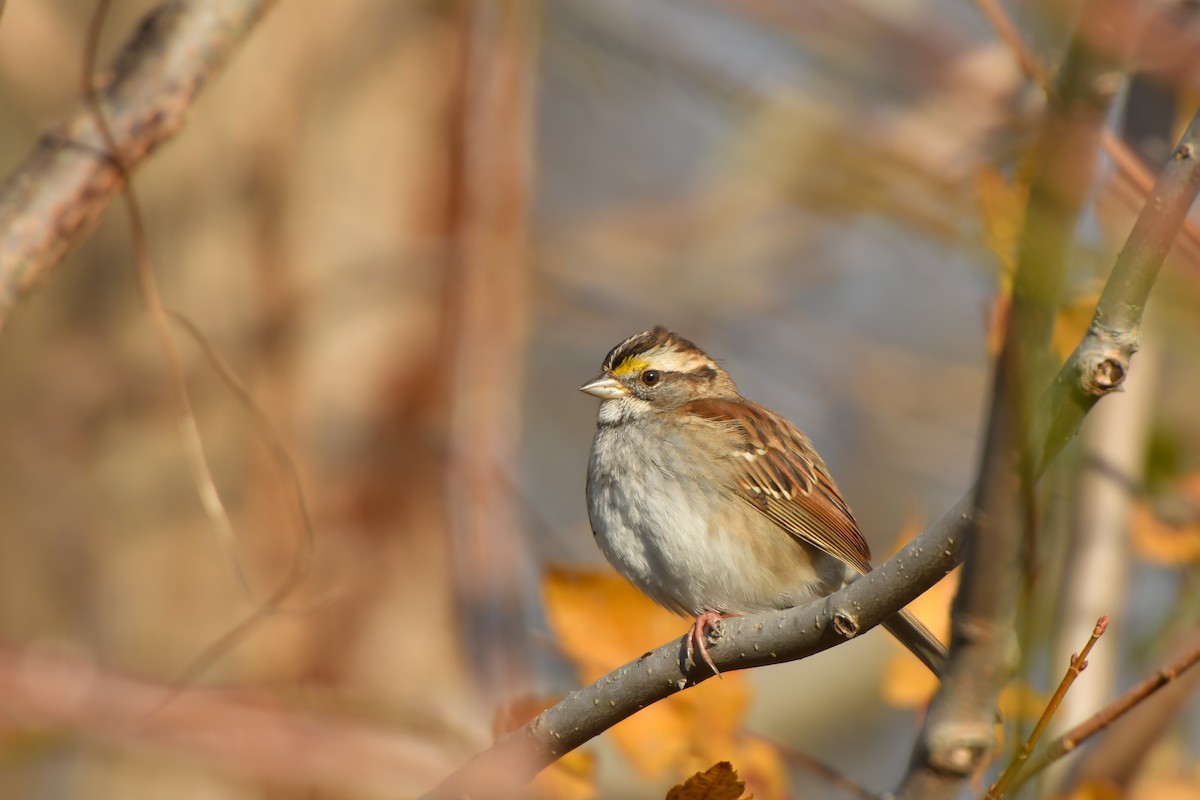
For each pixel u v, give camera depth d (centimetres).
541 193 1794
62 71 1303
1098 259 625
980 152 705
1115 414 930
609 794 1032
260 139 1326
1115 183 695
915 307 1880
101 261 1319
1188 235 620
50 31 1301
